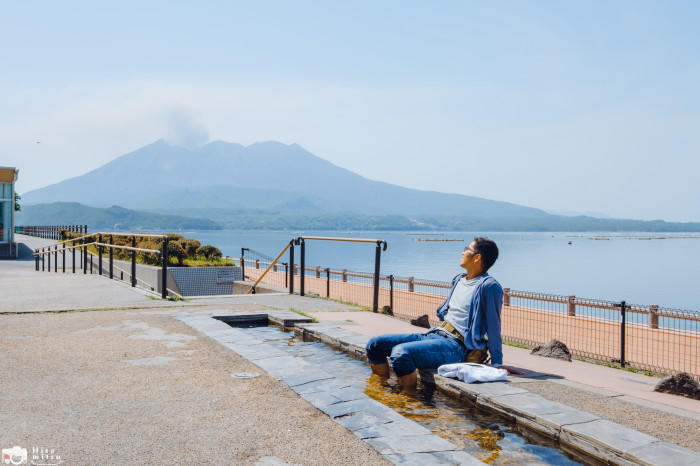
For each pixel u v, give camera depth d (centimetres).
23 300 970
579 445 328
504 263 8062
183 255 2120
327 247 17688
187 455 300
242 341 621
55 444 312
